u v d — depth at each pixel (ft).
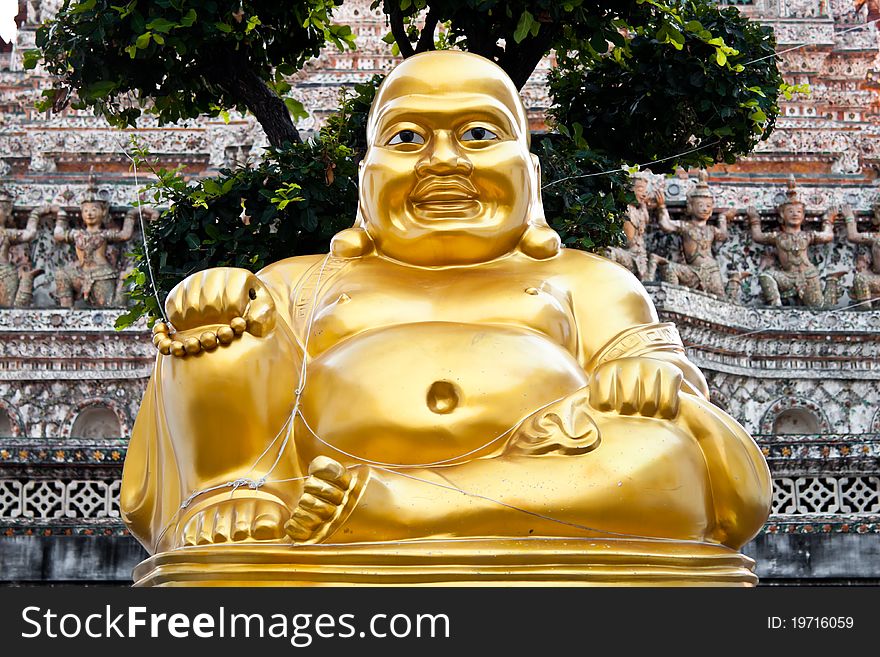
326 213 23.22
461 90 16.74
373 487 13.64
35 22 46.44
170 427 15.30
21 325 39.11
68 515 31.78
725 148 26.84
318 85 44.68
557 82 27.25
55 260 41.65
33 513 31.81
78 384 39.50
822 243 44.09
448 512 13.57
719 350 41.55
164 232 23.02
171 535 15.26
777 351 42.06
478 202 16.88
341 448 14.93
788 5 48.55
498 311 16.10
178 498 15.43
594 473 13.94
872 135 46.03
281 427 15.33
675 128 25.80
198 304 14.85
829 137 45.83
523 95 45.29
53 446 31.71
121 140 43.19
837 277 43.93
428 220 16.75
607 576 13.50
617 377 14.74
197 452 15.06
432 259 16.89
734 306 41.63
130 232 41.19
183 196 23.21
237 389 14.92
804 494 32.76
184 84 23.59
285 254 23.40
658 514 14.07
